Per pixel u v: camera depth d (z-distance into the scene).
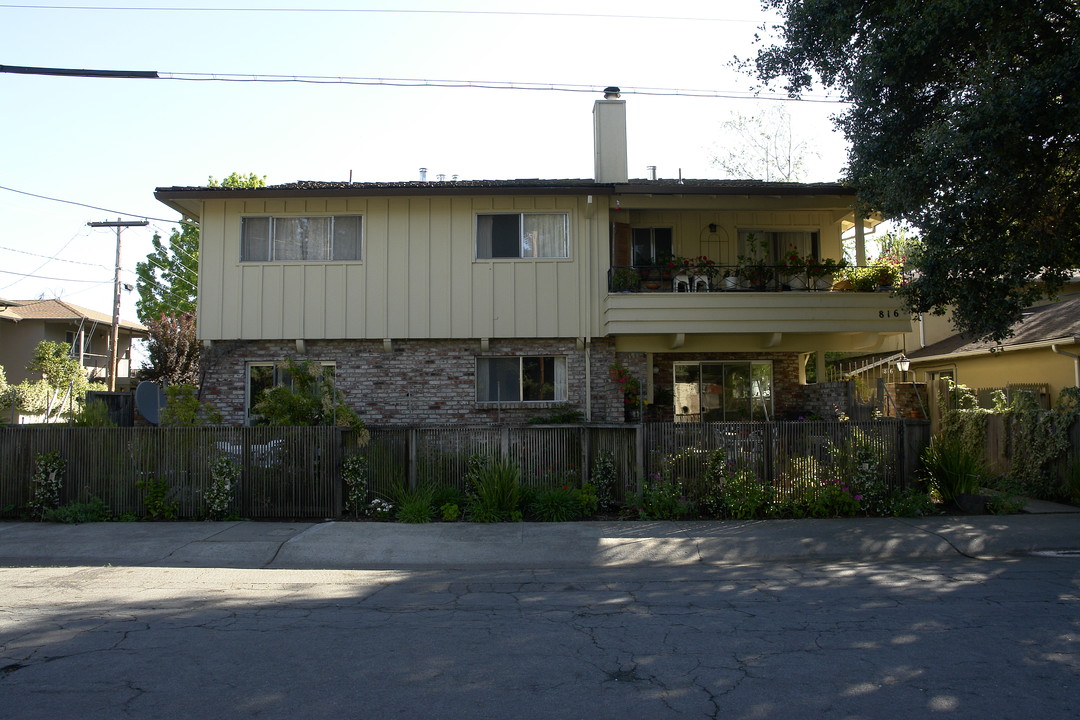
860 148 12.51
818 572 8.97
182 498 11.83
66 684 5.04
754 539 10.38
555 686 5.00
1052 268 12.16
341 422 12.41
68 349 28.30
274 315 16.05
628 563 9.65
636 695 4.84
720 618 6.77
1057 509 12.38
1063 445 13.16
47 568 9.30
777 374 18.27
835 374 26.17
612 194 15.96
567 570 9.32
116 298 29.62
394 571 9.24
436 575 8.98
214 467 11.74
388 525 11.17
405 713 4.55
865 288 16.17
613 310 15.55
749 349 16.53
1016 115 10.01
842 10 11.91
